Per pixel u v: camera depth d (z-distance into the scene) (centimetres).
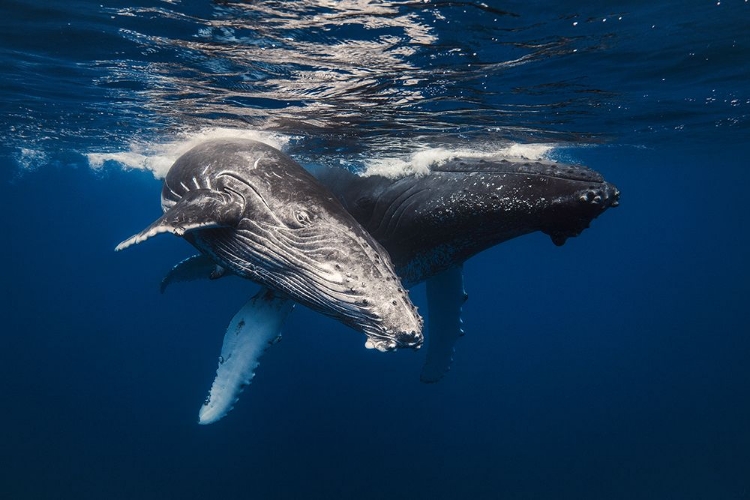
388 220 657
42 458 2283
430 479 2167
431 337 813
